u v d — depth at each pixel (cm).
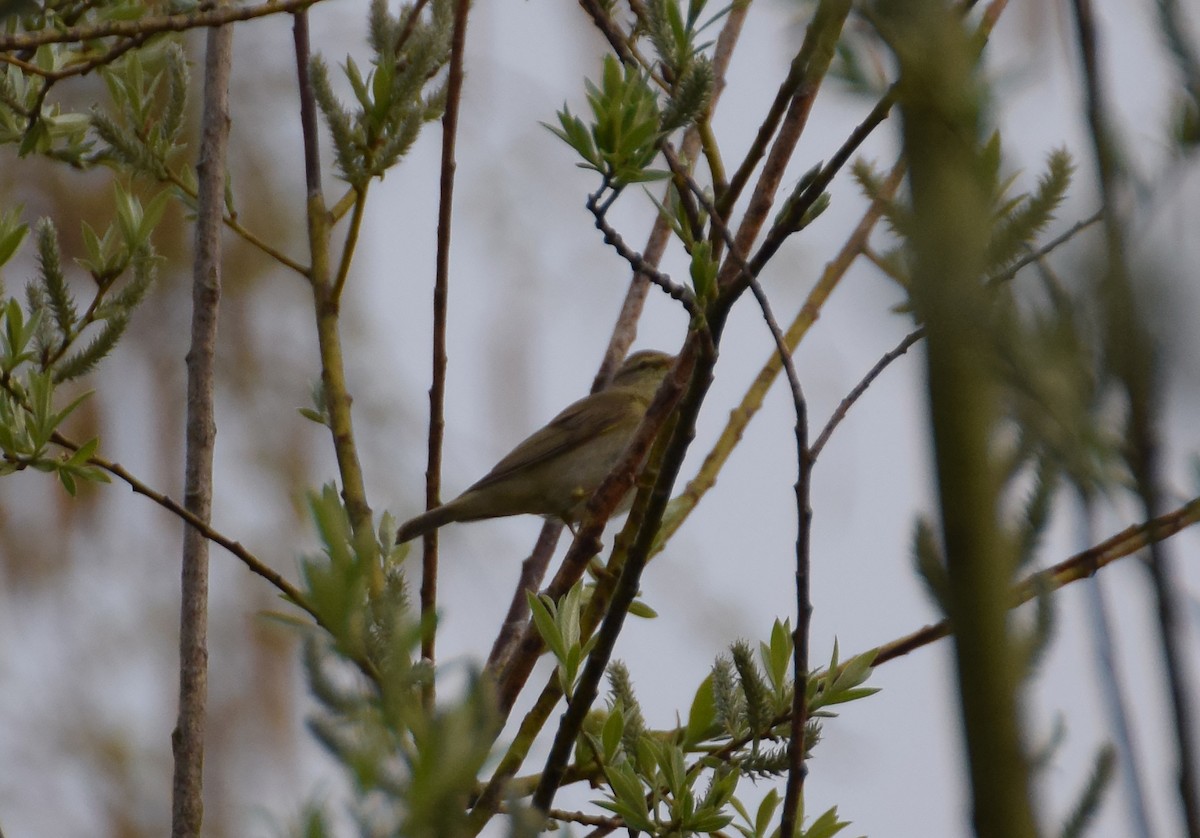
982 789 296
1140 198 254
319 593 310
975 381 284
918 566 311
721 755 634
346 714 298
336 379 765
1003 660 296
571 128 589
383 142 762
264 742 1562
